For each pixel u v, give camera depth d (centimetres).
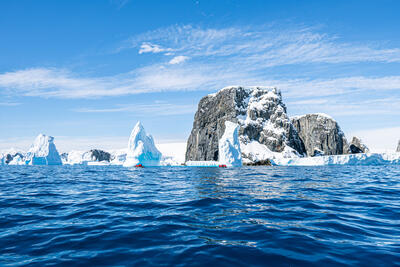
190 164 7825
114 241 484
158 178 2047
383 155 6475
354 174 2441
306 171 3077
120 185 1507
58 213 736
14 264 380
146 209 782
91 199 982
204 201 892
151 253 421
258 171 3138
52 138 8294
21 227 587
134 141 5456
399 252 416
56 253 425
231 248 439
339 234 514
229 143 5322
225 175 2320
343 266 366
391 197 984
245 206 800
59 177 2244
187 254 414
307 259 391
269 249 433
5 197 1032
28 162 8075
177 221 628
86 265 375
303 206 795
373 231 536
